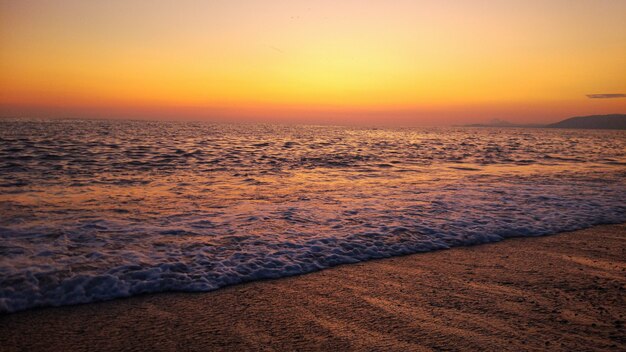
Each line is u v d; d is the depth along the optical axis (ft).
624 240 20.84
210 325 11.35
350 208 27.12
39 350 9.82
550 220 24.61
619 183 40.73
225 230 21.16
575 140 189.26
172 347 10.10
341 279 15.12
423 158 72.23
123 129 199.41
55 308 12.14
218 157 66.03
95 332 10.80
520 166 60.13
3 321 11.21
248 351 9.95
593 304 12.76
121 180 38.96
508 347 10.12
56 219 22.50
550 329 11.07
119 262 15.94
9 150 68.64
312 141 129.08
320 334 10.87
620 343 10.29
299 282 14.76
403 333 10.91
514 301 13.03
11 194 30.17
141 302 12.78
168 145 91.09
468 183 39.86
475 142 142.10
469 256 17.99
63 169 46.57
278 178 42.83
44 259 15.94
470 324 11.42
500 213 26.17
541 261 17.31
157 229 21.04
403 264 16.89
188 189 34.53
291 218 24.09
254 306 12.67
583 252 18.65
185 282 14.37
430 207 27.66
